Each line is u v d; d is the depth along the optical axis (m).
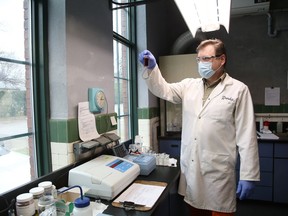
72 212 1.03
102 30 1.91
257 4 3.07
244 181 1.41
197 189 1.56
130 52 2.88
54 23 1.51
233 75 3.62
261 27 3.48
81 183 1.35
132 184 1.50
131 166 1.56
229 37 3.61
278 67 3.44
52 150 1.54
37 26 1.51
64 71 1.50
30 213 1.05
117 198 1.30
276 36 3.43
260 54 3.50
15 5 1.40
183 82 1.83
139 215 1.13
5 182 1.32
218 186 1.51
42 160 1.54
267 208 2.87
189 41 3.31
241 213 2.75
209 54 1.53
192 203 1.59
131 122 2.93
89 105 1.72
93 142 1.63
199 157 1.56
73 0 1.56
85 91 1.69
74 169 1.40
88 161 1.59
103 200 1.28
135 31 2.91
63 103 1.51
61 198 1.19
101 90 1.82
